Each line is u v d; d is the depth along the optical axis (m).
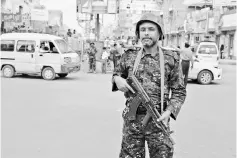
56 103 9.80
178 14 54.88
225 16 41.44
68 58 16.34
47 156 5.29
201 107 9.80
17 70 16.50
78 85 14.27
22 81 15.23
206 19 45.00
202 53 20.80
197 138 6.50
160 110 3.10
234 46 39.72
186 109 9.43
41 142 5.98
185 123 7.72
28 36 16.44
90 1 24.00
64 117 7.96
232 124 7.70
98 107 9.31
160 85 3.09
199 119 8.16
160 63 3.08
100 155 5.39
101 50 20.86
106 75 19.16
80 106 9.41
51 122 7.43
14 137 6.23
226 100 11.23
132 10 33.66
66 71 16.22
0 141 5.97
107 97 11.15
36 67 16.25
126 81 3.14
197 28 47.69
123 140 3.22
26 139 6.13
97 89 13.09
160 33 3.15
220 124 7.68
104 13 24.22
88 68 21.53
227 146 6.04
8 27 32.50
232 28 39.59
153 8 33.28
